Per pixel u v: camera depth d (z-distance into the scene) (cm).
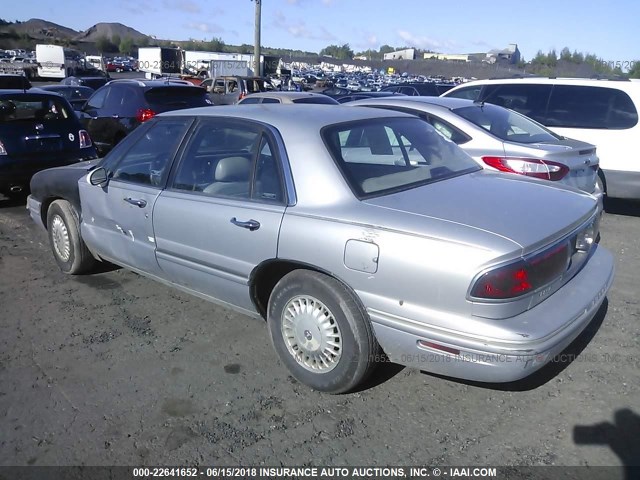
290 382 353
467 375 285
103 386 349
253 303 364
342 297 311
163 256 412
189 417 318
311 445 295
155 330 422
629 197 742
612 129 743
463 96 877
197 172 393
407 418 316
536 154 555
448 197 325
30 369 368
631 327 421
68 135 816
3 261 576
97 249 484
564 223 307
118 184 446
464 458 284
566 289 313
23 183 779
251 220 344
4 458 286
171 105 1155
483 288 268
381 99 666
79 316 446
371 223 300
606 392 337
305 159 336
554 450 289
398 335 294
